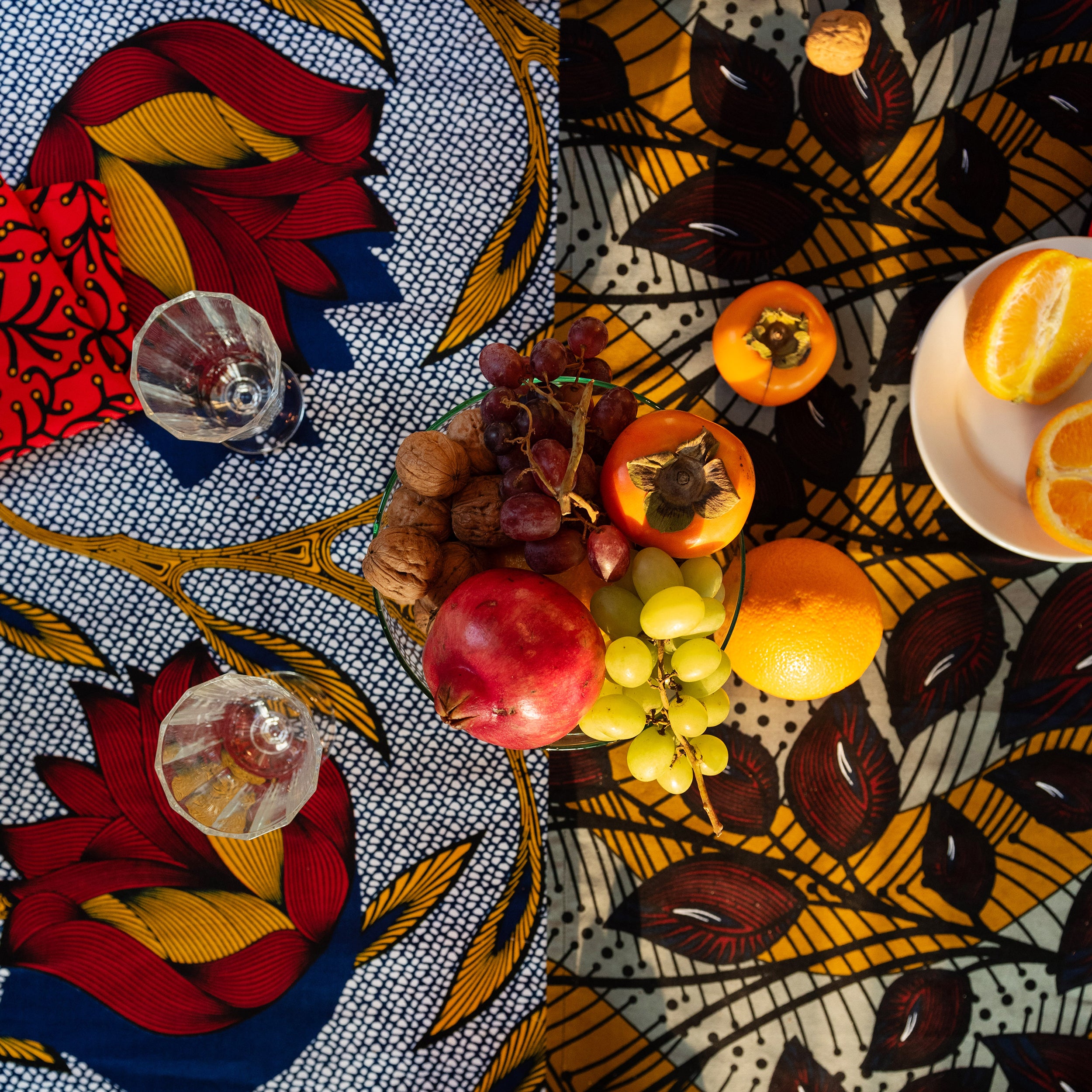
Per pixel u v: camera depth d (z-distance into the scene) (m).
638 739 0.57
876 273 0.80
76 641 0.76
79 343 0.74
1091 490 0.65
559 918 0.76
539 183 0.79
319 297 0.78
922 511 0.79
